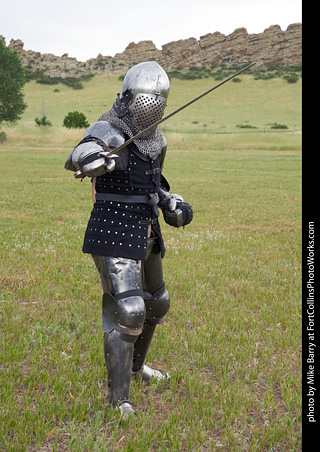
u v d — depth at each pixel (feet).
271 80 552.41
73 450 8.96
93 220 10.71
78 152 9.71
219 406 10.87
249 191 58.65
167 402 11.29
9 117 165.78
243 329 15.69
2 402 10.39
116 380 10.40
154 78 10.39
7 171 72.74
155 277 11.62
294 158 128.47
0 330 14.52
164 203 12.28
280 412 11.03
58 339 13.89
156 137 10.85
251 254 27.04
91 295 18.26
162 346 13.97
